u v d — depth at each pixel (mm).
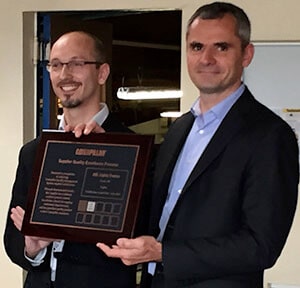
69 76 2014
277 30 2787
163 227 1750
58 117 3250
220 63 1675
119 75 3395
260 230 1562
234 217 1604
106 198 1766
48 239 1821
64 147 1874
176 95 3297
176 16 3248
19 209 1907
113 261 1919
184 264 1579
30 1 3084
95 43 2055
